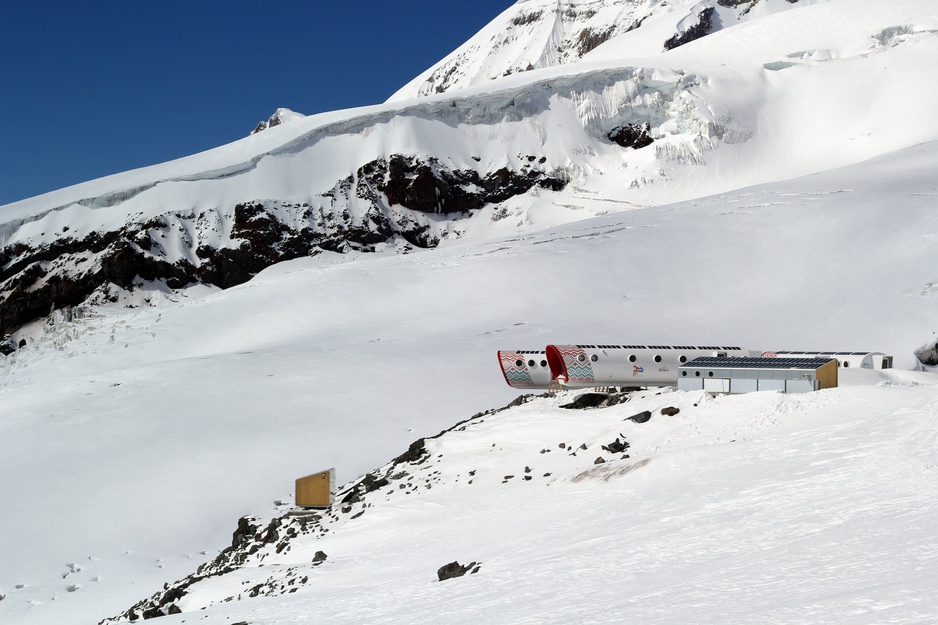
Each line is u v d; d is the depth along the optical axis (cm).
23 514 4647
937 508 1711
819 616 1226
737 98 15812
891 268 8006
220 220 13725
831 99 15688
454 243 14525
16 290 12825
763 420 2791
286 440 5450
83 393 6625
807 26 17425
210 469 5075
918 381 3369
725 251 9056
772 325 7319
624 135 16012
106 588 3881
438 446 3562
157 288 12912
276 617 2123
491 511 2747
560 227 11225
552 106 16125
